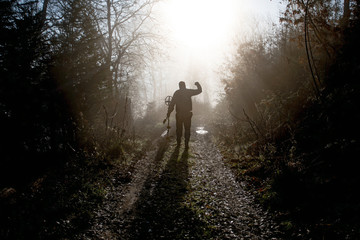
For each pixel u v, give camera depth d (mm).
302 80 6203
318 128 4484
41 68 4434
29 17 4230
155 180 4875
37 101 4156
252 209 3643
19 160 4227
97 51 6305
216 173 5367
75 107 5309
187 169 5594
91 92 5762
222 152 7340
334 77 4875
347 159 3473
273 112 6238
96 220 3338
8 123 3957
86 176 4641
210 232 3043
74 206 3586
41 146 4770
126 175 5086
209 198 4039
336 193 3154
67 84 4926
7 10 3922
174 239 2918
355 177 3178
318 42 5383
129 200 3980
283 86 6938
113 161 5906
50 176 4438
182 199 3992
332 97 4477
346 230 2541
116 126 7805
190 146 8156
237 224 3238
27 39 4086
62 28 5629
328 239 2553
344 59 4957
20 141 4180
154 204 3816
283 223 3061
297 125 5043
